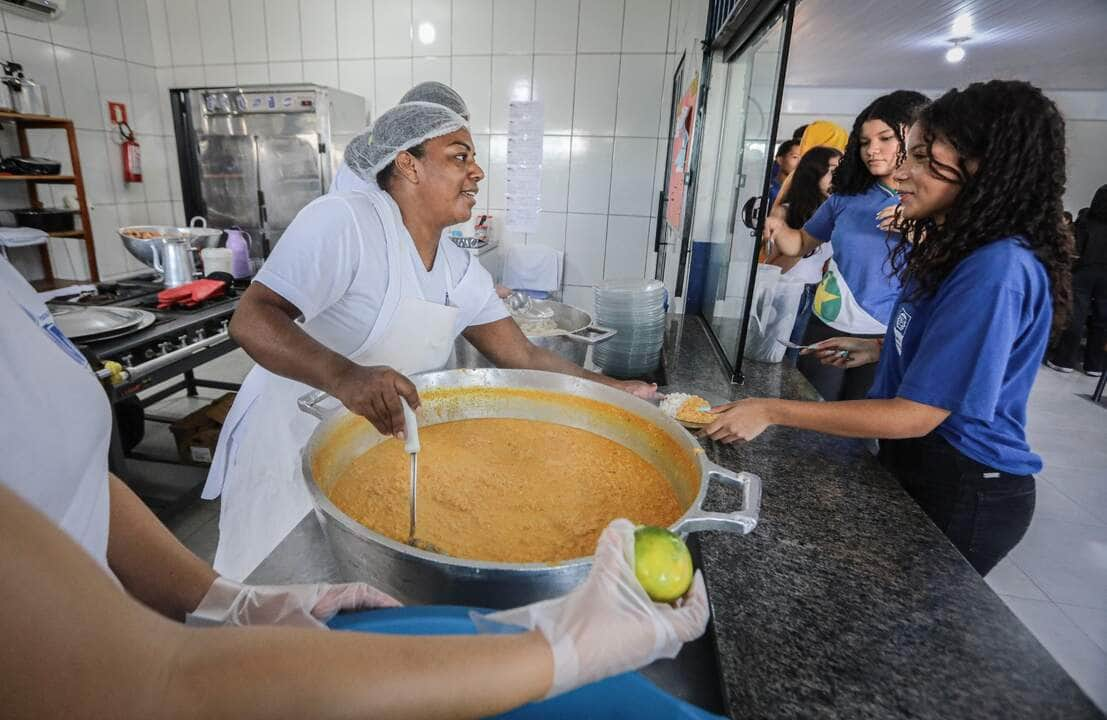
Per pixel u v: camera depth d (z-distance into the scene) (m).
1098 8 2.84
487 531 0.74
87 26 3.28
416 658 0.30
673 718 0.43
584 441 0.97
